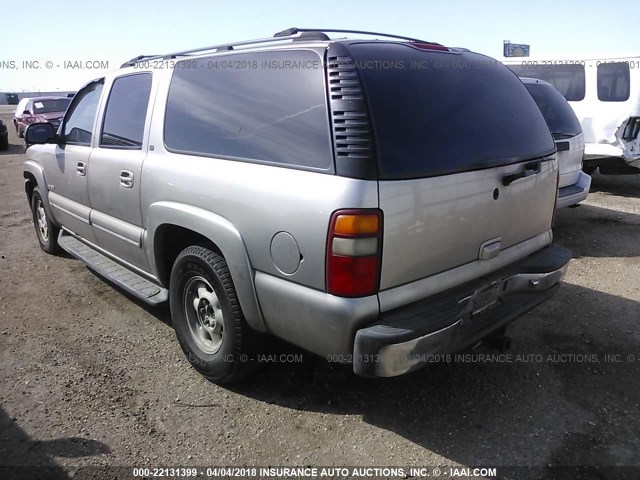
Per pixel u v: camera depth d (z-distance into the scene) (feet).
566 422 9.36
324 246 7.50
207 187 9.36
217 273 9.41
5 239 20.75
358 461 8.45
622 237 20.45
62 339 12.29
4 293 15.07
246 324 9.32
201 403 9.87
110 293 15.02
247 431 9.12
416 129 8.02
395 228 7.55
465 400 9.99
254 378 10.62
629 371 10.94
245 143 9.01
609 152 26.58
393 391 10.27
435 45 9.84
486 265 9.23
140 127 11.61
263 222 8.32
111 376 10.74
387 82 8.04
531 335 12.47
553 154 10.85
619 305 14.10
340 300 7.49
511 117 9.91
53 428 9.14
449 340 8.11
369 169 7.36
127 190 11.73
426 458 8.51
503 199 9.22
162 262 11.32
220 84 9.77
